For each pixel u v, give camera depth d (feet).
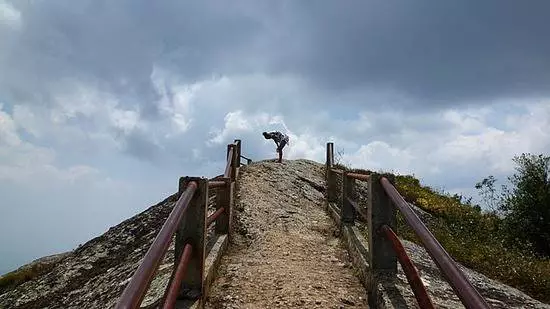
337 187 39.40
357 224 29.27
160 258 9.18
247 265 21.27
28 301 29.19
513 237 45.14
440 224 43.29
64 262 35.14
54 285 30.17
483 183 52.95
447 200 52.19
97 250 34.47
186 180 15.53
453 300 16.60
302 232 29.25
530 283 26.23
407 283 16.30
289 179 44.55
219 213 22.85
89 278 28.68
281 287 18.22
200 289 15.34
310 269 21.20
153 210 40.19
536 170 47.03
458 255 29.78
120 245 34.45
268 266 21.25
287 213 33.22
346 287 18.66
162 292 15.83
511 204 47.52
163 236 9.93
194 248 15.38
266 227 29.25
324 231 29.99
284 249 24.95
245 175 43.27
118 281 23.54
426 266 22.11
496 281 24.95
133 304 7.20
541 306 20.88
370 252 17.70
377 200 17.67
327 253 24.48
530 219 45.78
